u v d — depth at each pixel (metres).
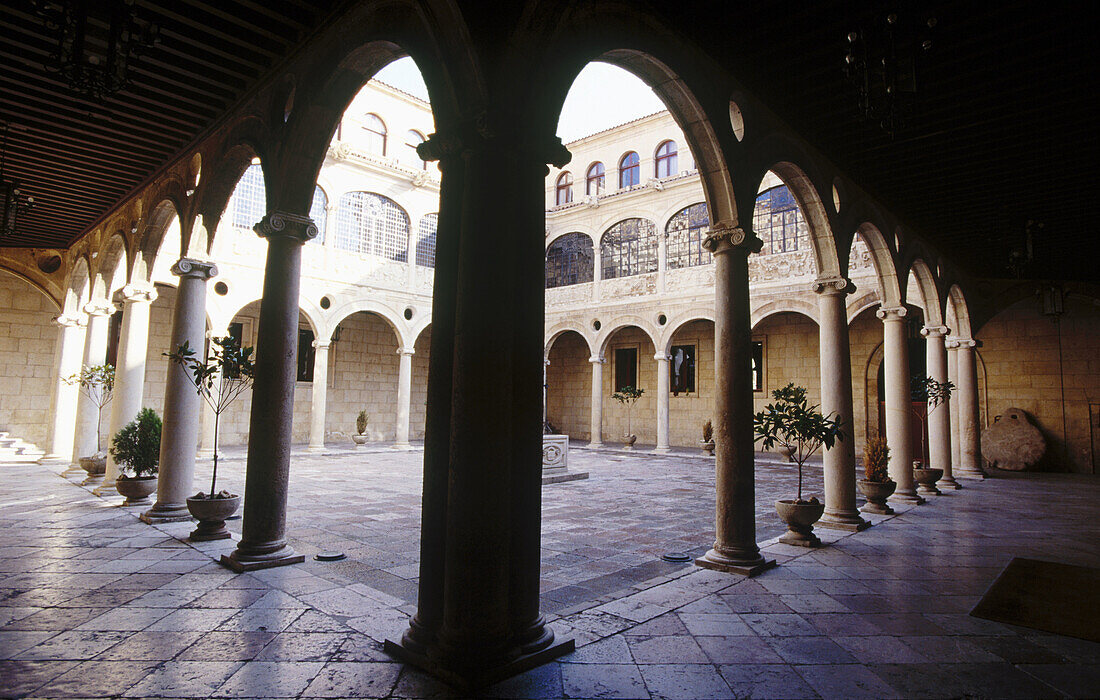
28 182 9.43
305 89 5.64
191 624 4.02
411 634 3.55
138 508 8.16
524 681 3.20
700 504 9.88
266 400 5.64
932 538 6.96
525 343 3.59
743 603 4.57
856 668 3.44
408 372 20.23
